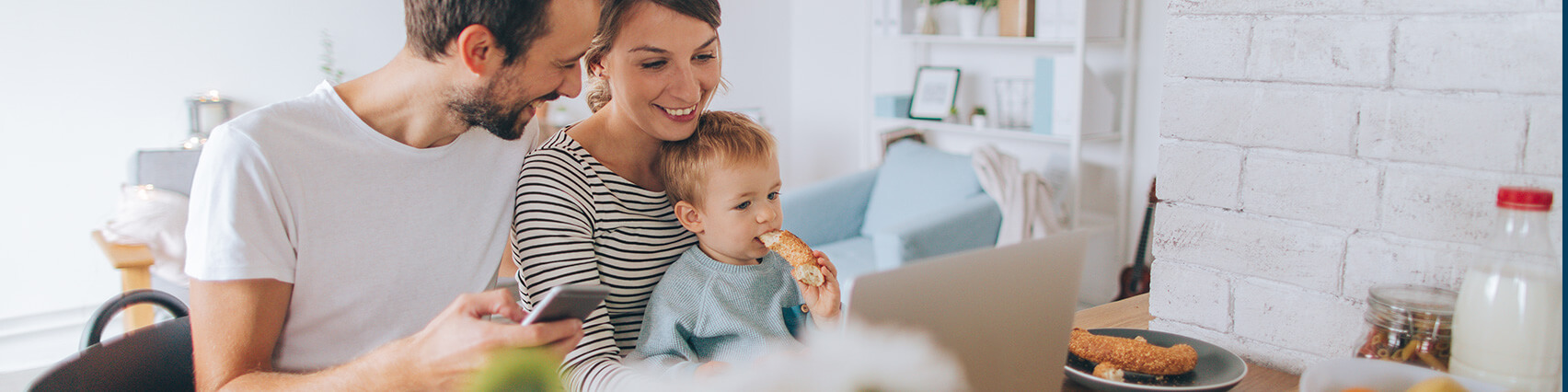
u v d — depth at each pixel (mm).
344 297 1029
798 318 1071
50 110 3104
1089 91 3244
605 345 942
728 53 4570
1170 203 1070
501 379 742
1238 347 1025
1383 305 833
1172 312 1087
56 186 3160
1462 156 832
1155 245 1094
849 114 4559
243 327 936
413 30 937
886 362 632
